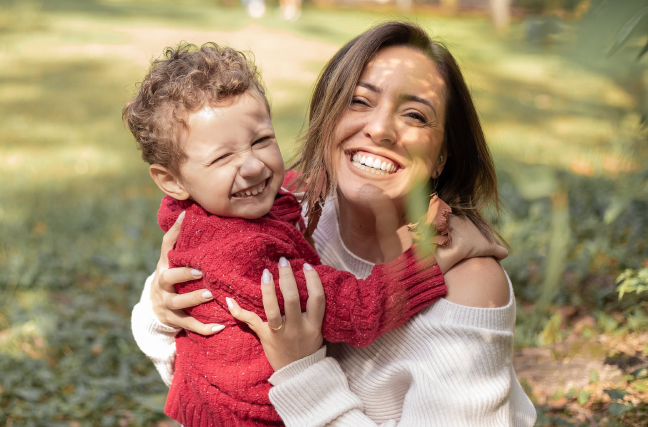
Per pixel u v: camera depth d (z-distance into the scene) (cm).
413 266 143
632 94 48
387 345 148
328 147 150
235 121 141
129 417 329
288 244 152
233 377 146
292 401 140
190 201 158
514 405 152
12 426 317
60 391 352
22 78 1200
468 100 150
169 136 143
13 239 530
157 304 159
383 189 142
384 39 143
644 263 392
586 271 388
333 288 143
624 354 248
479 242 149
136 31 1606
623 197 75
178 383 161
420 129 141
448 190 160
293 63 1329
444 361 137
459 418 132
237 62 148
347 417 141
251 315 141
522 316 347
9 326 412
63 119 970
